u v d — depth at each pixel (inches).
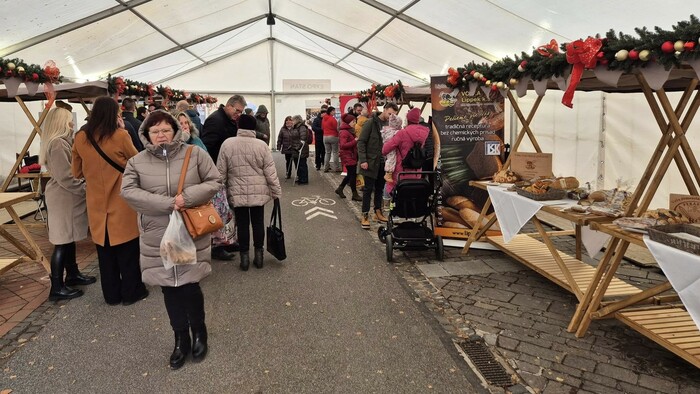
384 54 509.7
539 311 148.9
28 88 194.4
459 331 134.6
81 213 162.1
